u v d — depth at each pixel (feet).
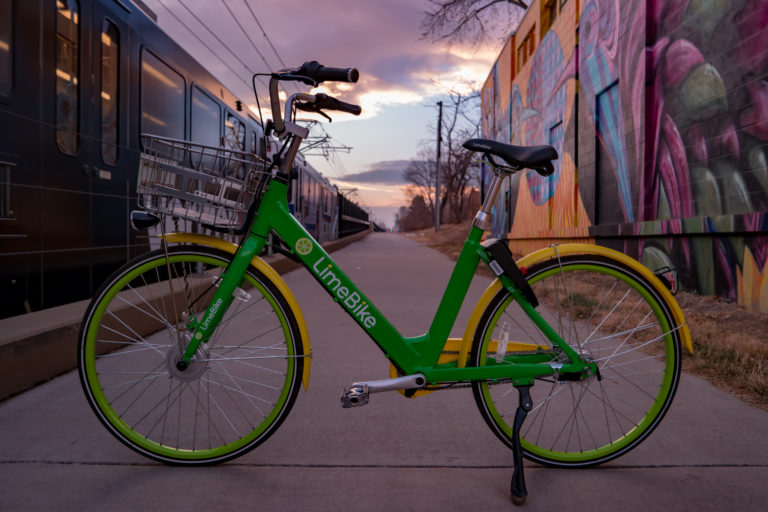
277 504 5.85
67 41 14.73
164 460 6.71
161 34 21.07
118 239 17.53
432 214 234.99
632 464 6.95
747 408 8.93
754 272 16.14
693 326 14.26
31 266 13.00
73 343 10.90
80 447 7.25
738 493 6.20
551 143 38.70
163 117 21.24
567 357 6.77
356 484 6.34
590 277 7.11
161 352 7.05
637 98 24.09
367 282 28.27
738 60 17.10
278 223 6.75
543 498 6.09
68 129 14.73
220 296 6.68
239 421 8.18
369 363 11.88
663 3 22.18
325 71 6.44
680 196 20.70
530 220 44.37
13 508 5.67
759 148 16.08
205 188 6.37
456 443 7.57
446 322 6.71
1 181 12.06
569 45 34.22
